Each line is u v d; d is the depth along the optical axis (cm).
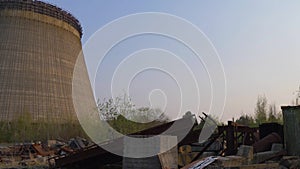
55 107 4516
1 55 4503
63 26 5172
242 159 950
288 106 1287
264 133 1438
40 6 4950
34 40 4744
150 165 914
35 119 4247
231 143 1153
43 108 4394
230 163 887
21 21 4781
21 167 1552
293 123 1261
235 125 1187
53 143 3025
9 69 4456
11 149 2466
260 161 1085
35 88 4478
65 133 4084
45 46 4800
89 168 1177
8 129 4000
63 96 4703
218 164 853
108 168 1180
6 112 4184
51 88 4612
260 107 3412
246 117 2777
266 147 1281
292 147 1246
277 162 1072
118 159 1155
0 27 4688
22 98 4341
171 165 945
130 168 947
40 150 2442
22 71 4497
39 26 4866
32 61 4609
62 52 4981
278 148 1255
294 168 1025
